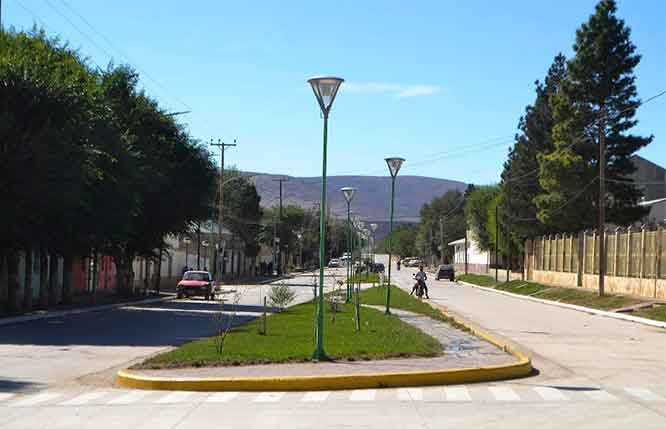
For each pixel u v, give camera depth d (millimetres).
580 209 57438
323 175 17516
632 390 14086
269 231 114875
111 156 36969
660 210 71250
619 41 56719
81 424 10867
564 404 12367
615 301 43031
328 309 36688
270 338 22062
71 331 27031
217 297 53312
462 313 38250
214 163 53344
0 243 33281
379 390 14070
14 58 31203
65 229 35625
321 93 17484
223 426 10680
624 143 57000
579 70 57062
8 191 29703
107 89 44781
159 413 11750
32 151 29688
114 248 44375
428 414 11445
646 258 44844
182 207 49500
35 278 47750
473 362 16656
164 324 30453
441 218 148875
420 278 52344
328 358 17094
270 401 12844
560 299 50406
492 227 89000
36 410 12047
